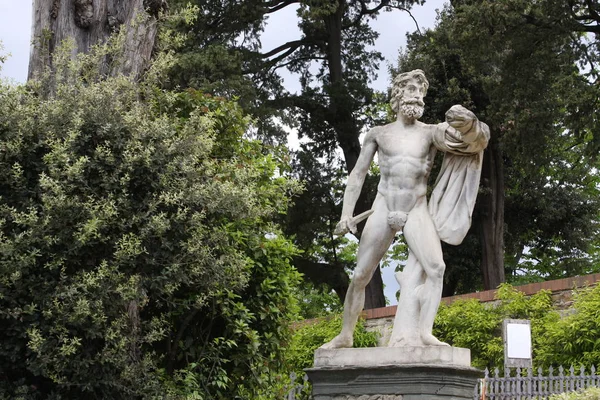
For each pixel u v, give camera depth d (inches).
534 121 895.7
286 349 482.3
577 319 577.6
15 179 370.0
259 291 462.6
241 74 1060.5
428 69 997.8
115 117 388.2
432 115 999.0
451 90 975.0
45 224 357.4
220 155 495.8
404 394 343.6
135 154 385.1
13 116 376.5
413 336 358.0
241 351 450.6
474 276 1125.7
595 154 908.6
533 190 1113.4
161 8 466.9
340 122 1200.8
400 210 364.8
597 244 1358.3
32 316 359.3
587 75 904.9
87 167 379.2
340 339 370.6
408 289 361.7
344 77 1258.6
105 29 456.8
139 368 385.4
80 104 386.9
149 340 393.4
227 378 437.7
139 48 454.6
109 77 407.8
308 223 1163.9
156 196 388.8
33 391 368.8
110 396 375.2
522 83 904.3
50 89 422.6
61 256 364.2
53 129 378.3
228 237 425.7
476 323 665.0
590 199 1162.6
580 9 917.2
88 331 362.6
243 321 447.8
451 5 1023.6
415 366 340.8
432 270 356.8
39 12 453.4
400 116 374.6
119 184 382.6
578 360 572.4
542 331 621.3
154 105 440.1
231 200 402.6
